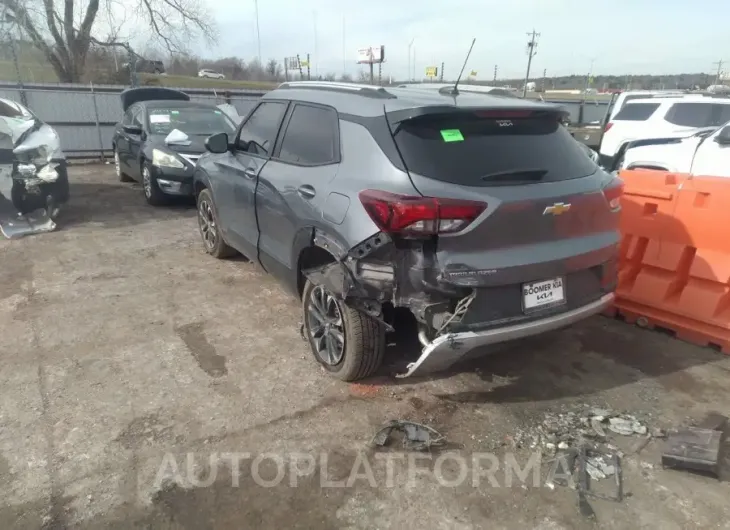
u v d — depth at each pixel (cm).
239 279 536
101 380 349
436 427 308
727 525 242
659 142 820
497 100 326
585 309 316
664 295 421
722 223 391
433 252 274
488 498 256
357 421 312
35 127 743
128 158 983
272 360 378
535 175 296
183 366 369
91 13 2189
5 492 254
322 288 341
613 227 334
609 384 354
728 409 327
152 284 519
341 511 248
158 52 2406
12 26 1878
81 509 246
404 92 340
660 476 272
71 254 607
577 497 257
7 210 694
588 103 2316
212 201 540
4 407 319
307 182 349
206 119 958
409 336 343
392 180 284
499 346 305
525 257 285
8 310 453
